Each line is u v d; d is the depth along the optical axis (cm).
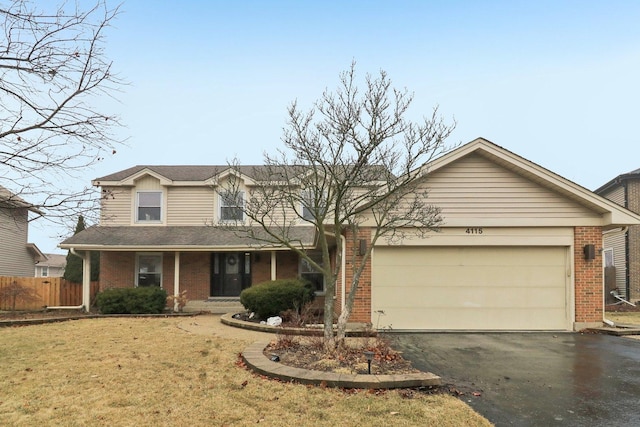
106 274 1653
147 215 1728
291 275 1620
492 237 1097
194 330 1073
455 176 1108
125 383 586
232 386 569
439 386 573
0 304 1627
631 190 2094
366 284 1086
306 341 843
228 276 1669
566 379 620
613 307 1897
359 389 554
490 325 1089
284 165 906
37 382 593
